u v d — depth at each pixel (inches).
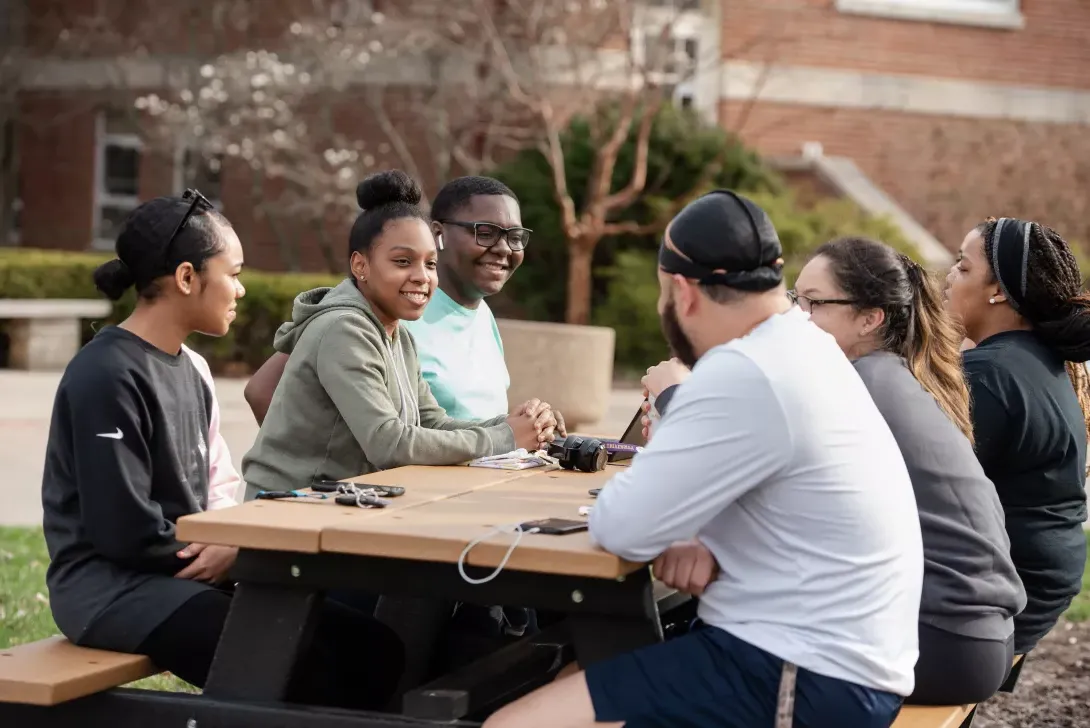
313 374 184.5
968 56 922.7
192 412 164.6
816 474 128.5
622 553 129.3
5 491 390.3
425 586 139.1
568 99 795.4
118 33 993.5
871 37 904.3
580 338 470.6
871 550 130.3
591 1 759.7
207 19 946.1
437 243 220.1
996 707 235.0
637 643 135.2
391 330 196.4
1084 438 186.9
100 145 1028.5
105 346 154.9
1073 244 803.4
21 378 676.7
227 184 951.0
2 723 149.2
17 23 1019.9
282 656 142.8
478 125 819.4
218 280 160.1
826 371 132.0
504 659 164.9
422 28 831.1
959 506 154.9
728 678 129.9
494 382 224.2
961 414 165.5
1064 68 940.0
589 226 698.8
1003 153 927.0
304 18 895.7
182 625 151.3
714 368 129.3
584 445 189.0
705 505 128.0
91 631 153.6
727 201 135.1
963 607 152.3
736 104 876.0
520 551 130.6
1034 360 182.9
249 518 140.9
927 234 821.9
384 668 163.9
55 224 1039.6
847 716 128.5
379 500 150.3
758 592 130.6
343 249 912.3
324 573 141.3
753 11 874.1
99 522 151.3
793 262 673.0
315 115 908.0
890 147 912.3
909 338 164.9
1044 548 181.2
